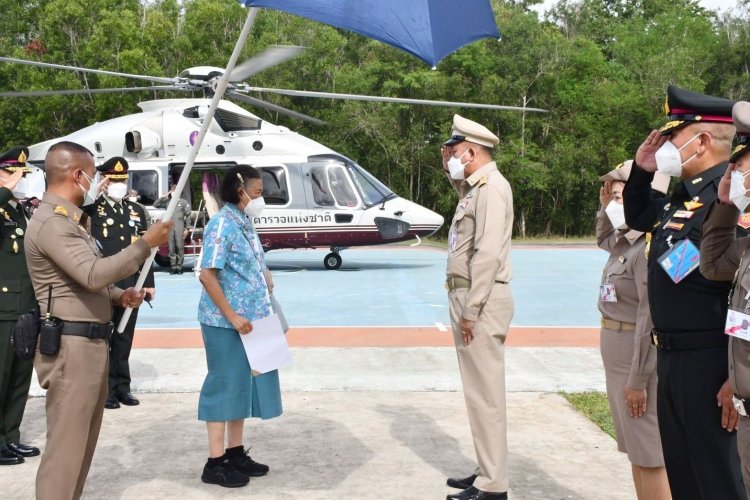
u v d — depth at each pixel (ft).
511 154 100.07
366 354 26.43
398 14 11.88
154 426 18.65
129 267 11.54
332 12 11.62
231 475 14.78
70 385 11.58
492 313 13.67
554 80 104.73
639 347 10.96
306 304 39.65
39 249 11.46
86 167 11.86
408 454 16.58
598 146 102.83
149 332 31.48
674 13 127.24
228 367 14.85
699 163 9.69
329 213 55.47
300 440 17.54
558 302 40.24
